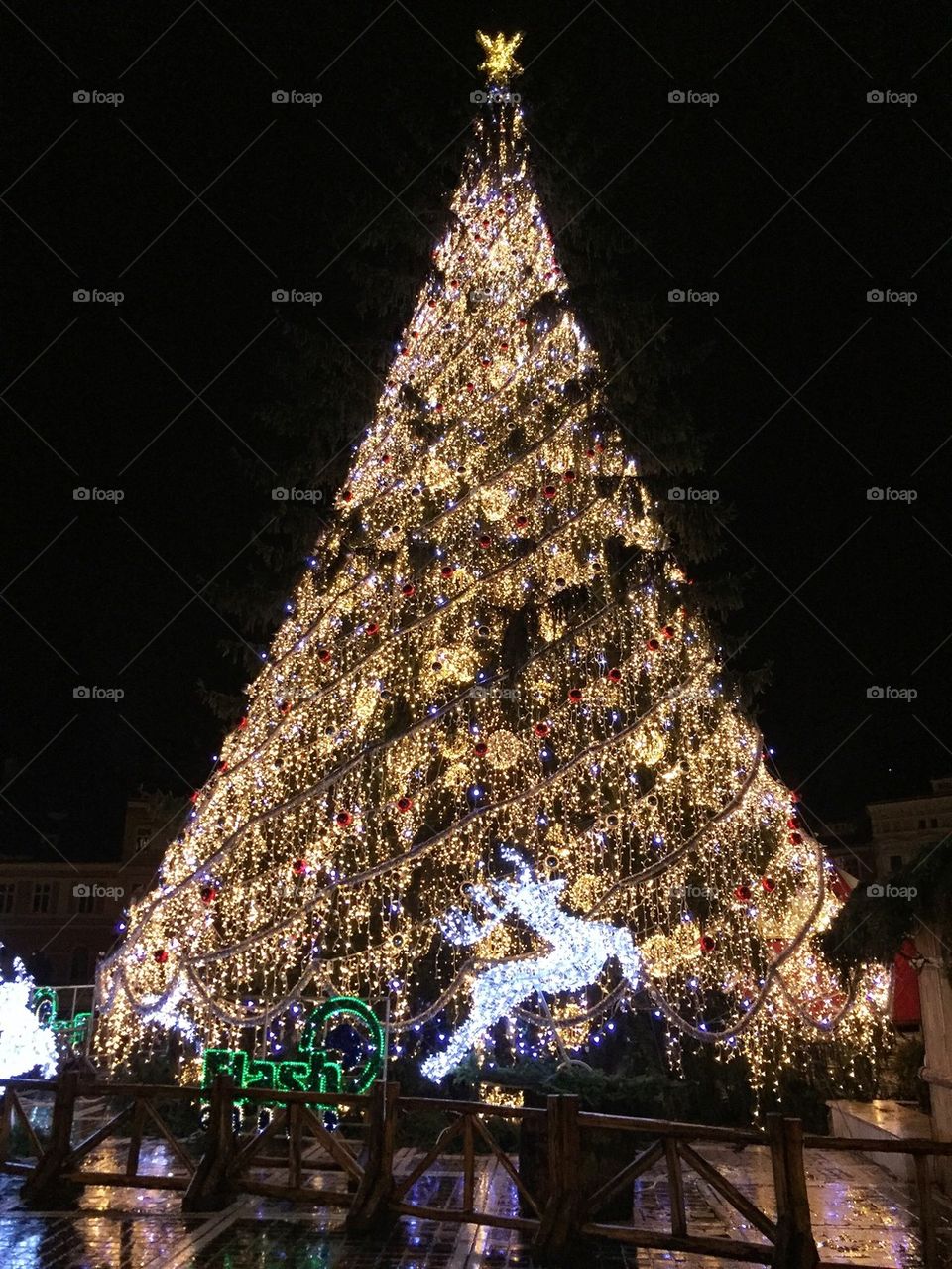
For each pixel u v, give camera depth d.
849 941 10.93
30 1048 14.83
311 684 15.09
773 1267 6.12
